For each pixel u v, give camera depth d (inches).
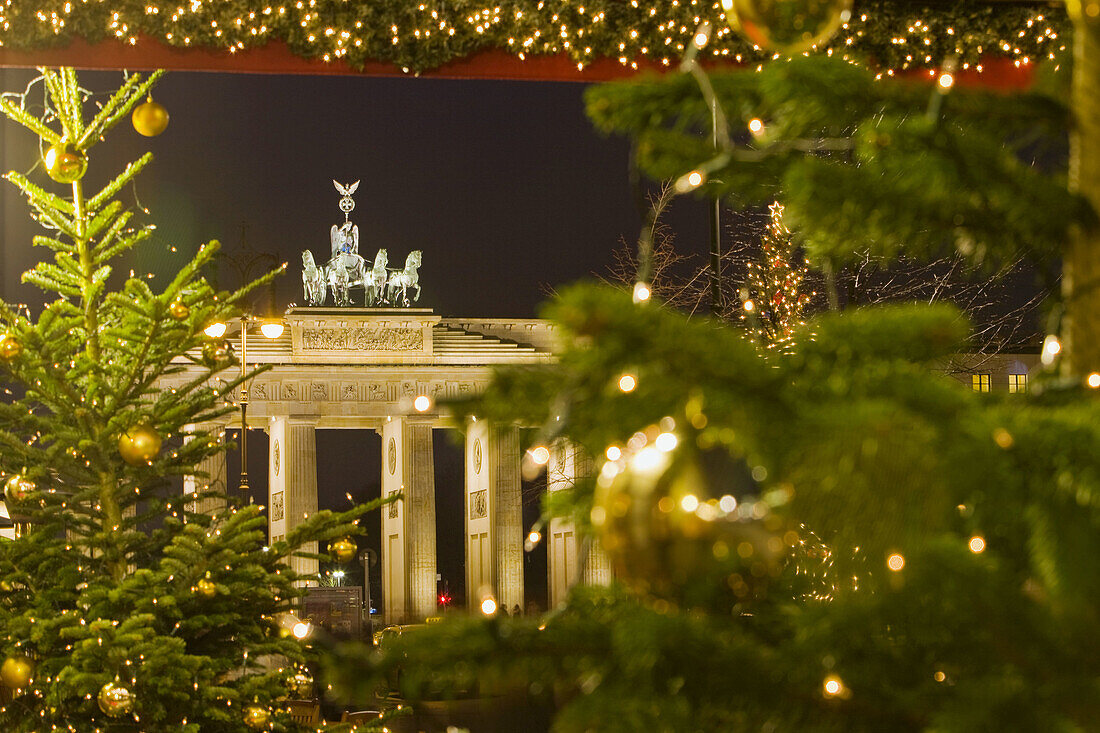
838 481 84.2
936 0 334.3
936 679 98.2
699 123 140.6
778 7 122.4
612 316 91.2
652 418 106.5
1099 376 108.1
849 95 127.4
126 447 506.3
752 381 93.1
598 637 106.2
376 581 4335.6
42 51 438.6
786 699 97.0
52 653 518.0
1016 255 122.4
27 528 606.2
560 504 132.1
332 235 3282.5
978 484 84.3
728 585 105.3
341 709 874.8
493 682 104.4
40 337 526.6
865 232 118.2
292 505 3093.0
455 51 431.8
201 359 585.6
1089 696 86.5
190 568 535.2
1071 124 125.3
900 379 91.7
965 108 127.0
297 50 438.9
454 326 3235.7
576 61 427.5
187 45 442.3
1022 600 89.0
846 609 98.0
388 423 3282.5
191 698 515.2
